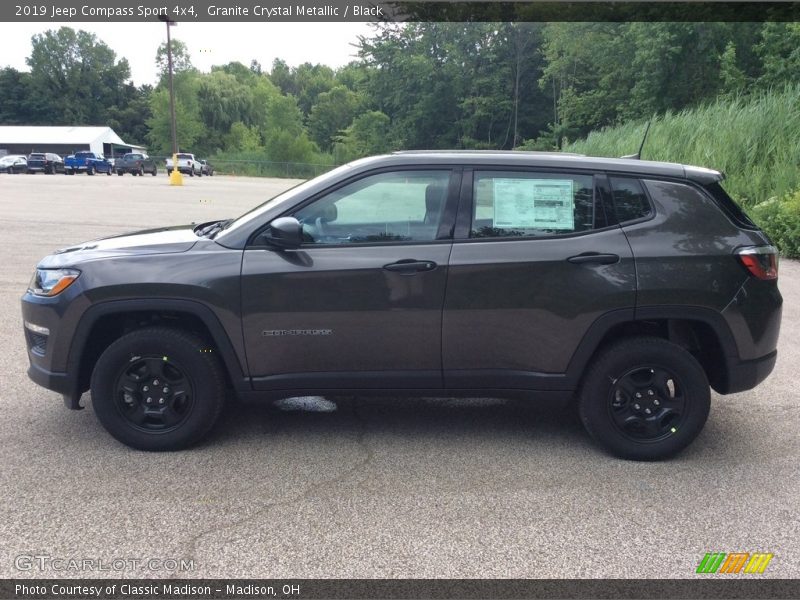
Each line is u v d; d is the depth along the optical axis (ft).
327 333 13.30
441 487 12.41
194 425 13.58
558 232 13.42
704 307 13.17
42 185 108.99
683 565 10.08
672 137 58.49
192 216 60.13
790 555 10.38
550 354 13.43
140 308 13.16
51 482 12.30
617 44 114.83
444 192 13.50
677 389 13.50
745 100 62.64
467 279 13.15
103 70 381.60
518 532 10.89
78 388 13.69
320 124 307.37
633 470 13.25
